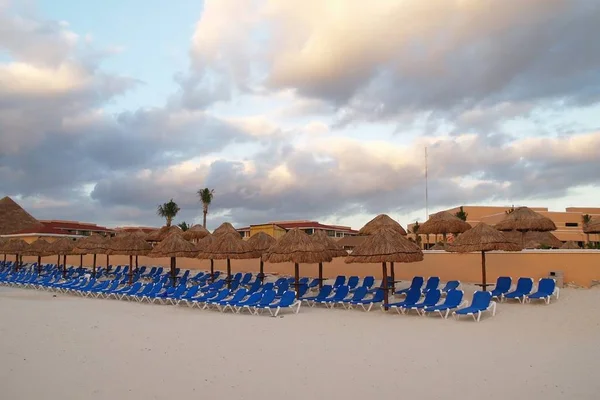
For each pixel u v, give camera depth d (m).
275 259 17.17
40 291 23.56
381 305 15.57
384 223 20.44
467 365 8.11
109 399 6.54
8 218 57.69
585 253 17.83
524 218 20.03
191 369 8.05
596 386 6.81
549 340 10.04
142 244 24.86
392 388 6.90
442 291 16.20
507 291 15.39
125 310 16.08
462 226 21.91
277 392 6.78
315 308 15.84
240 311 15.37
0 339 10.84
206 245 22.30
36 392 6.88
